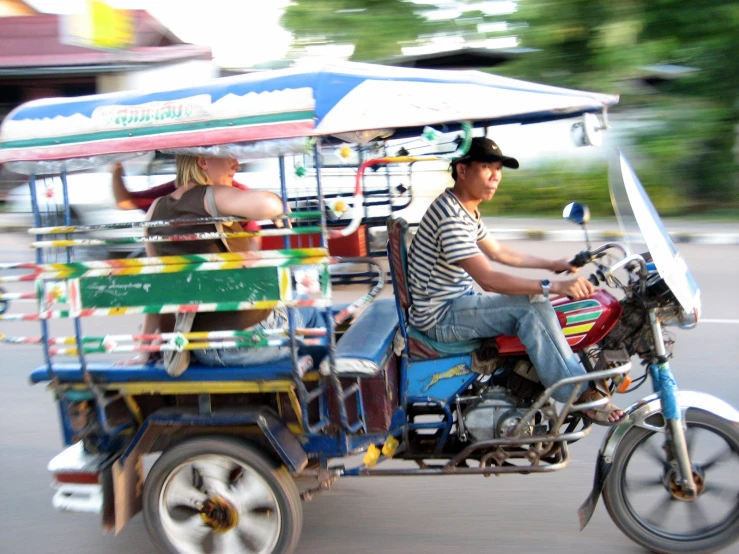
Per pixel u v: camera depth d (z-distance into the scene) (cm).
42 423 506
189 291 294
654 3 1208
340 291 545
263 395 325
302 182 430
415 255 339
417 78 291
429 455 342
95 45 1339
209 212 300
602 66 1205
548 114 336
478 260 324
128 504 326
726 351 588
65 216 308
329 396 313
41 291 307
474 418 331
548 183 1225
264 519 320
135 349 306
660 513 333
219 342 300
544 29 1211
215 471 317
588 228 1083
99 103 298
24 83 1530
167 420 316
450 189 344
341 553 340
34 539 364
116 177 394
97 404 320
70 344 318
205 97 286
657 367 320
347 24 1256
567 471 409
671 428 315
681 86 1227
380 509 378
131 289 299
